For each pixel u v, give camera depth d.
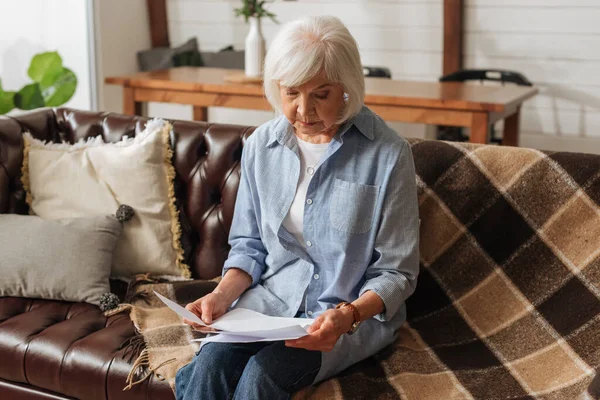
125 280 2.57
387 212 1.95
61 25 4.70
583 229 2.12
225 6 5.57
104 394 2.05
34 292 2.38
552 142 4.88
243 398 1.78
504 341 2.09
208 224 2.56
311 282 2.03
